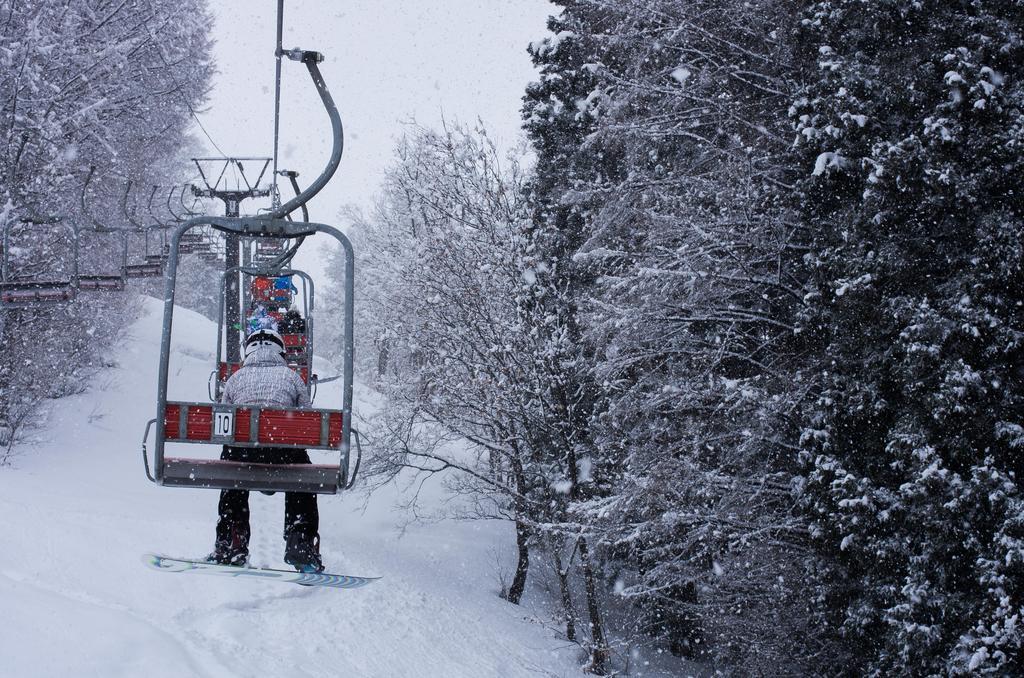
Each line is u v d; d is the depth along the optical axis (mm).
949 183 9227
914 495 9094
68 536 8570
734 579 11969
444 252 15891
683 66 13625
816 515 10992
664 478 12031
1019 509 8508
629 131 13930
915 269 9633
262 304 13211
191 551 9180
